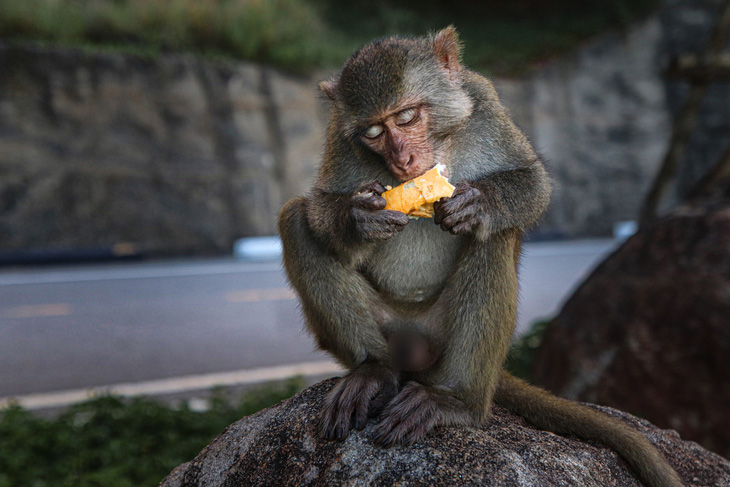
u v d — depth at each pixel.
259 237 24.00
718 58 10.94
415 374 4.54
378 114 4.41
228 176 23.81
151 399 10.04
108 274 19.53
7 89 21.28
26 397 10.08
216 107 24.05
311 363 11.65
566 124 30.09
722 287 7.35
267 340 13.07
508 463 3.45
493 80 5.27
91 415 9.23
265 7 27.03
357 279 4.43
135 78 22.89
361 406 3.77
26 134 21.31
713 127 32.09
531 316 15.26
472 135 4.72
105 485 7.38
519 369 10.34
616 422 4.17
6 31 22.48
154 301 16.16
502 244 4.27
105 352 12.27
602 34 32.00
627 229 30.58
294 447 3.72
